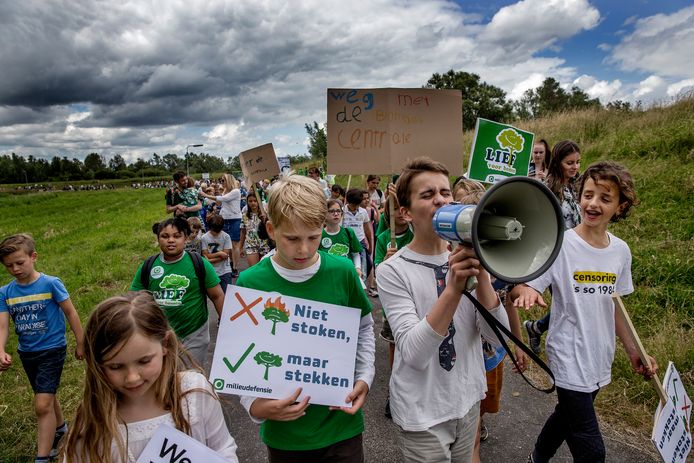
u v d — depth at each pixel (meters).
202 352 3.38
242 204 13.78
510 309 2.61
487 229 1.36
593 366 2.27
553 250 1.36
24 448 3.42
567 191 4.11
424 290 1.87
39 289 3.16
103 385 1.43
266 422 1.96
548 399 3.66
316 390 1.87
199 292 3.32
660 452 2.19
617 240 2.39
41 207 42.94
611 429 3.17
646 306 4.41
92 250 13.43
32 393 4.26
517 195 1.38
